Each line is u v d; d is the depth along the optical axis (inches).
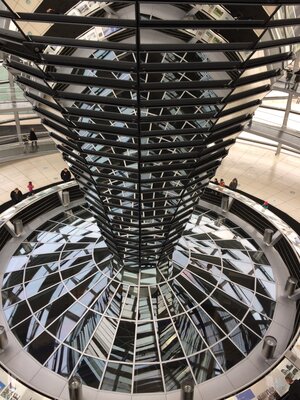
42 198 816.9
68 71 313.3
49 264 643.5
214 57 307.3
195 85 301.4
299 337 490.0
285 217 880.3
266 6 247.6
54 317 549.3
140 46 255.3
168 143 362.6
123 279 584.4
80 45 261.1
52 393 464.8
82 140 375.9
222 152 457.4
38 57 284.7
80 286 589.9
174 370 495.5
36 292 588.7
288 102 981.2
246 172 1082.7
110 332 531.5
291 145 930.1
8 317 554.9
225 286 604.4
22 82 365.4
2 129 1160.8
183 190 453.4
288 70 925.8
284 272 668.1
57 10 262.5
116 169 402.3
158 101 305.6
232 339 530.9
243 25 246.1
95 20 235.8
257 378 445.1
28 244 714.2
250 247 729.0
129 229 506.0
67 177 957.2
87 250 657.0
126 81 288.5
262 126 1019.3
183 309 559.8
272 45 283.1
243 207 824.3
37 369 490.6
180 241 665.6
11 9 238.4
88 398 464.8
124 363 500.1
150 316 547.8
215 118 344.8
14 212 759.1
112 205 470.3
